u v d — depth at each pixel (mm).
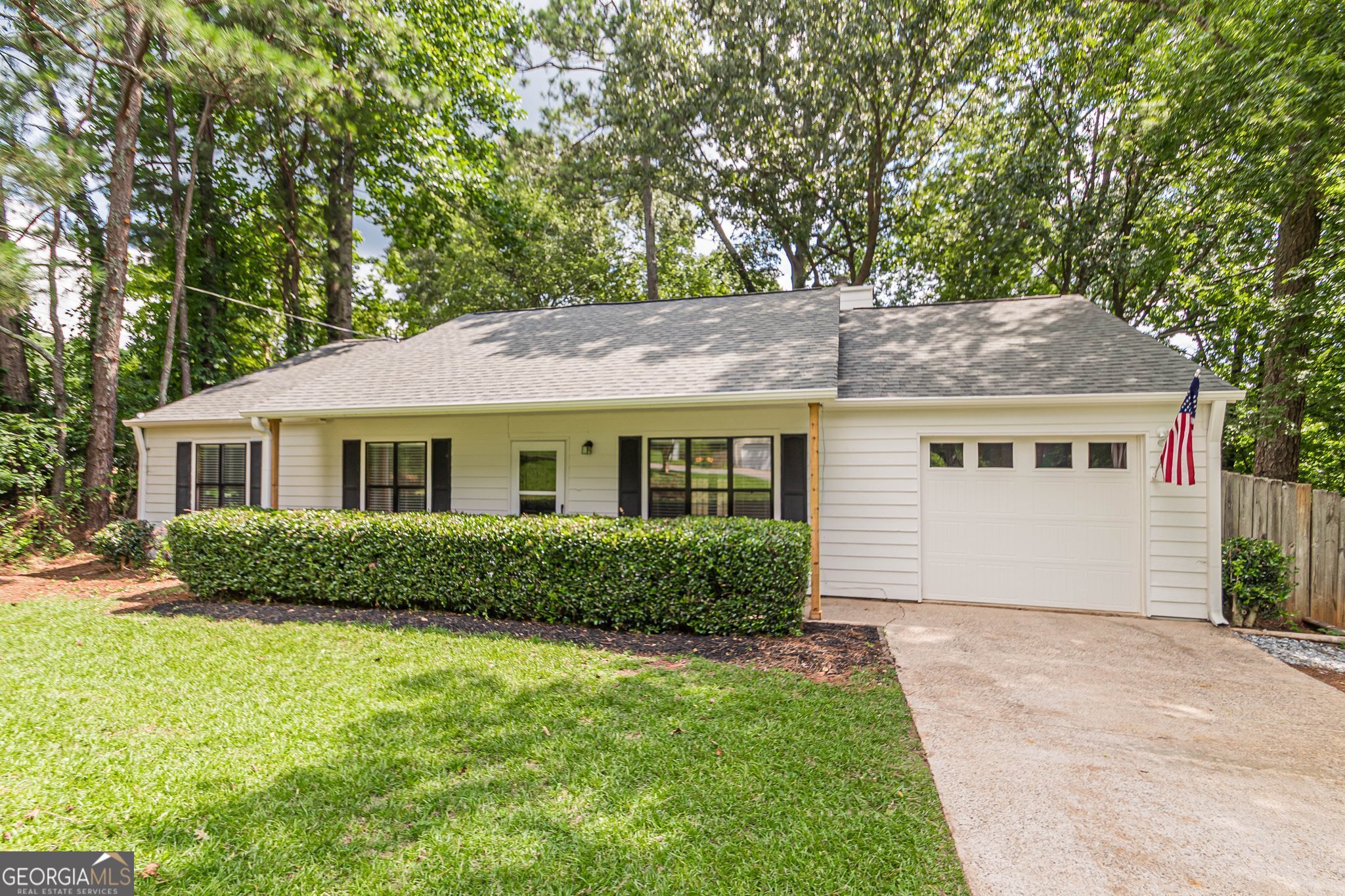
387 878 2564
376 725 3990
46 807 3049
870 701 4449
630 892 2498
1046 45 15055
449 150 17969
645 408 7762
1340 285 8484
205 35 9156
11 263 8625
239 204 16688
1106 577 7266
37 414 12586
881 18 14891
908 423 7844
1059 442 7469
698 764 3490
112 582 8844
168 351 12750
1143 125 12117
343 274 17156
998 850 2793
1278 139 8508
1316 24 7836
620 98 17891
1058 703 4520
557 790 3217
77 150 9336
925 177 18828
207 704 4312
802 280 20391
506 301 24375
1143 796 3275
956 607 7527
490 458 9477
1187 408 6246
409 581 6984
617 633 6176
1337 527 6523
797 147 17406
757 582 5988
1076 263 15086
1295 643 6109
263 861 2676
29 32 9641
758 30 16469
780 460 8242
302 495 10336
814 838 2830
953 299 17734
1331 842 2896
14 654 5410
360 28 14070
